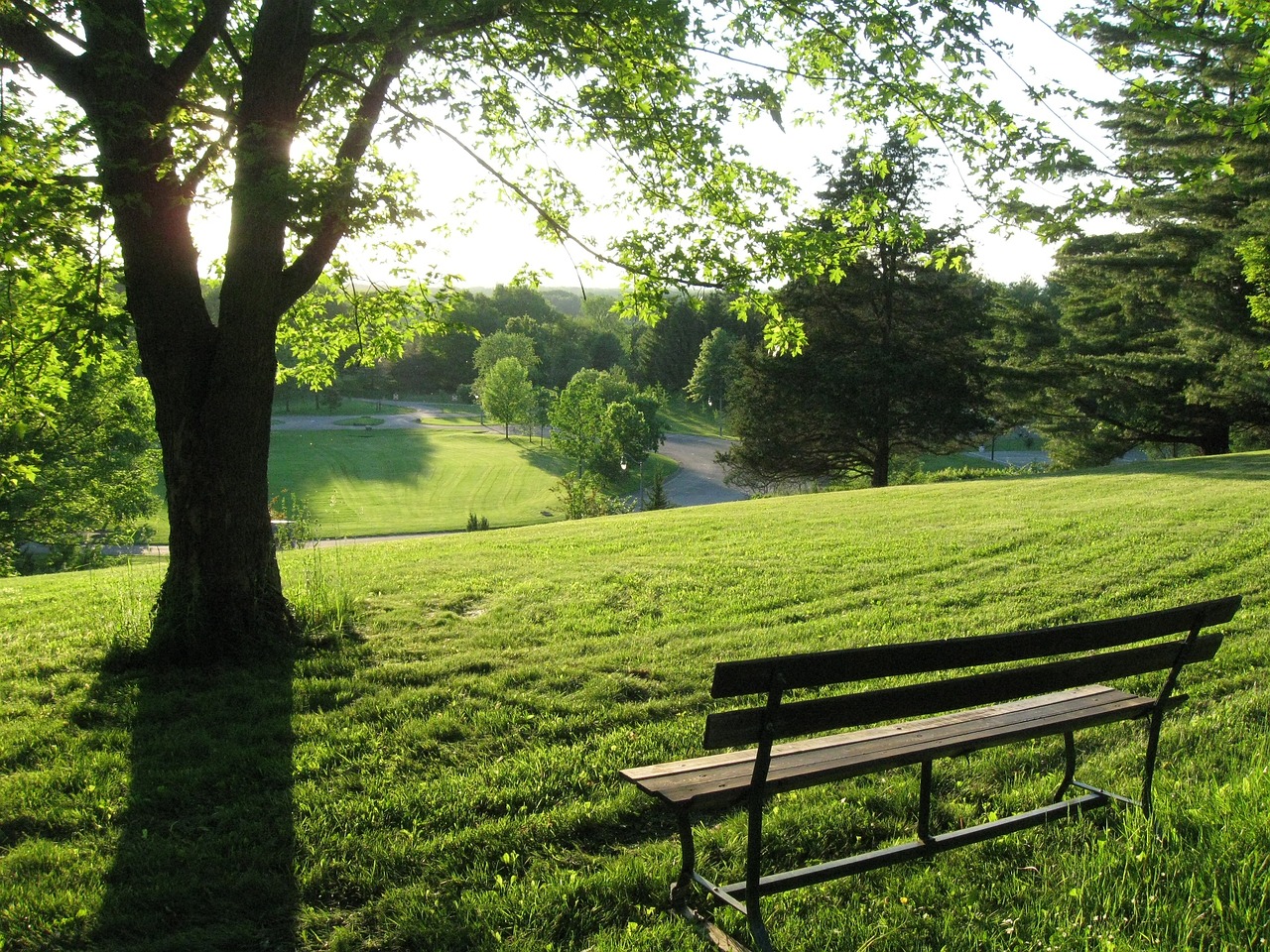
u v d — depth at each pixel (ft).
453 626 27.78
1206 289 90.84
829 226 34.71
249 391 24.13
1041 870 12.42
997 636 11.98
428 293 34.63
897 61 25.57
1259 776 13.50
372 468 241.14
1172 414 110.11
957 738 13.15
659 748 17.66
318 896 12.69
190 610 23.63
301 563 41.34
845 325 117.29
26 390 32.24
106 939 11.68
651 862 13.11
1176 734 17.11
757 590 32.17
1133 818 12.97
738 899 11.89
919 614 28.07
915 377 111.45
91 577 42.47
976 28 22.84
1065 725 13.98
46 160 22.29
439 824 14.65
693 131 28.60
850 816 14.42
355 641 25.89
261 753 17.70
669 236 30.17
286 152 22.12
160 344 23.70
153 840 14.23
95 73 21.79
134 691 21.42
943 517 49.60
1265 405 98.99
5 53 22.65
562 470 245.86
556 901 12.14
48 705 20.65
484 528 159.74
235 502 24.16
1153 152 80.28
